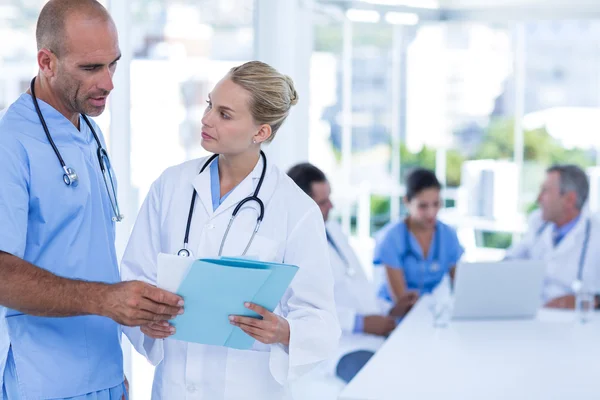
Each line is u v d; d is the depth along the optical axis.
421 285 3.36
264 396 1.63
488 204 5.35
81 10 1.46
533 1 4.50
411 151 5.53
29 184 1.48
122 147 2.73
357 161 5.24
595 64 5.77
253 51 3.83
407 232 3.39
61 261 1.54
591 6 4.38
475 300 2.81
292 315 1.59
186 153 4.17
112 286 1.39
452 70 5.55
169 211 1.66
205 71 4.12
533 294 2.88
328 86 5.05
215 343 1.48
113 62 1.52
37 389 1.51
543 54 5.82
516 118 5.73
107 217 1.66
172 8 4.09
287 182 1.68
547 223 3.54
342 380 2.62
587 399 1.93
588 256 3.39
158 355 1.64
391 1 4.48
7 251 1.40
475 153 5.77
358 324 2.93
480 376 2.12
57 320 1.54
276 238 1.62
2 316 1.51
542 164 5.93
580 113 5.85
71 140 1.56
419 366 2.21
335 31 5.04
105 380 1.62
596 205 5.41
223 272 1.36
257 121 1.56
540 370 2.19
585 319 2.87
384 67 5.27
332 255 3.00
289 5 3.78
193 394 1.61
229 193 1.64
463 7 4.70
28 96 1.54
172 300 1.39
